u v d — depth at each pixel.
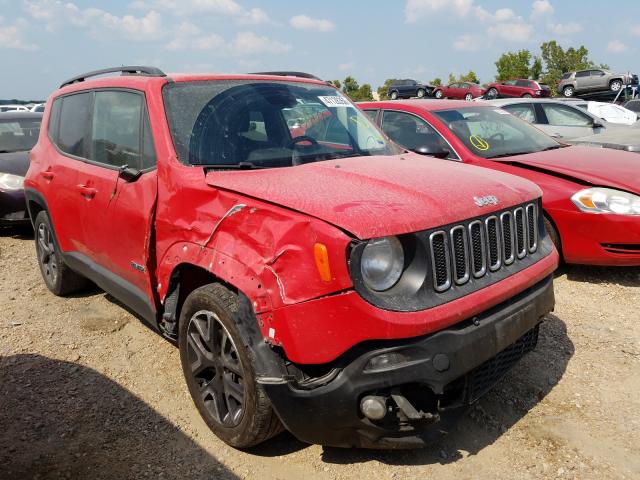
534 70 46.69
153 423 3.38
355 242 2.44
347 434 2.63
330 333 2.46
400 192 2.80
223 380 3.06
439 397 2.66
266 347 2.70
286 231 2.59
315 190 2.80
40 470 2.97
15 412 3.51
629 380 3.71
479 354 2.68
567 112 10.56
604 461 2.95
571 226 5.24
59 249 4.95
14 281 5.90
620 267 5.75
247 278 2.70
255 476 2.92
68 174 4.48
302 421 2.61
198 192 3.11
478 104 6.89
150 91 3.71
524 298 3.05
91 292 5.48
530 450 3.05
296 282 2.52
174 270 3.24
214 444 3.18
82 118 4.51
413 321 2.46
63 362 4.13
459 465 2.96
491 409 3.43
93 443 3.20
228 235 2.88
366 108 6.96
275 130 3.72
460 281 2.72
